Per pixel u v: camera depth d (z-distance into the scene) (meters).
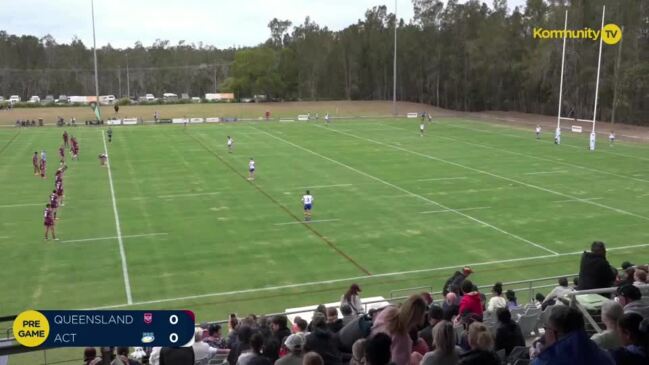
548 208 34.16
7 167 47.66
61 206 34.84
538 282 22.86
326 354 8.20
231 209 34.16
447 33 108.12
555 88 87.88
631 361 5.26
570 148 58.00
